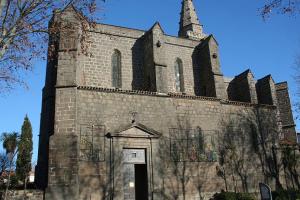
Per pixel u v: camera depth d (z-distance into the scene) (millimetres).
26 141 34000
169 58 37562
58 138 25719
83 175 25828
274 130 36594
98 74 33438
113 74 34438
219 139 32781
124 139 28250
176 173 29516
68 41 28375
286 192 31266
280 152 35844
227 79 42125
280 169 35188
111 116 28438
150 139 29375
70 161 25266
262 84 40469
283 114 42938
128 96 29688
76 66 28281
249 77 39500
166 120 30766
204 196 30031
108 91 28922
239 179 32406
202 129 32188
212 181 30891
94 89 28391
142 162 28812
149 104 30438
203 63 38250
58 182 24672
